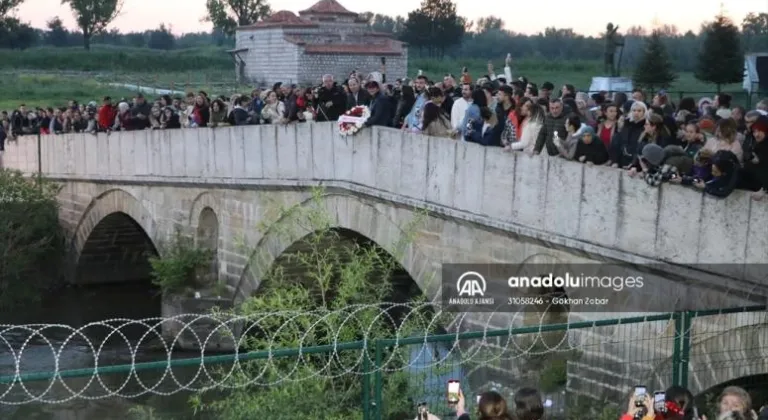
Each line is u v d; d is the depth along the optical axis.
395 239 22.56
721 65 36.03
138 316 37.38
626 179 16.44
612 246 16.78
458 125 20.78
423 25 87.94
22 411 25.83
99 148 37.47
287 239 26.50
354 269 19.48
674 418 10.33
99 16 118.81
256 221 28.58
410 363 16.27
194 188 31.72
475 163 19.80
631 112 16.91
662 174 15.62
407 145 21.75
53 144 41.19
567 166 17.61
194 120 31.55
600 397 17.06
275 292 19.39
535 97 19.97
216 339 30.58
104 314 37.75
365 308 17.67
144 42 158.50
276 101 28.31
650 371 16.17
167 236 33.75
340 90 25.88
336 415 16.12
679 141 17.30
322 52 60.84
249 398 17.20
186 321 31.11
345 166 23.98
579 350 17.58
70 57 89.56
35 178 41.59
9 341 33.09
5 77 75.44
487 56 91.25
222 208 30.50
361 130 23.22
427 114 21.30
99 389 27.14
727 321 14.93
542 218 18.23
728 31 36.56
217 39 151.00
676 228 15.59
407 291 24.42
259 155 27.59
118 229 41.06
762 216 14.28
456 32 88.31
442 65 68.00
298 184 25.69
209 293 31.50
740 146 15.44
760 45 57.56
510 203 18.98
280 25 62.78
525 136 18.59
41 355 31.09
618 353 16.84
